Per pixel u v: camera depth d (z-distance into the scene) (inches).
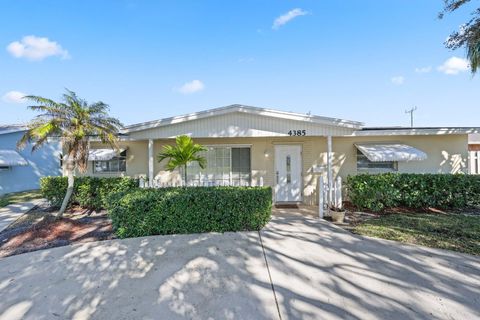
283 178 454.6
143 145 459.5
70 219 309.3
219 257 200.1
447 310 129.7
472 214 333.1
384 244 225.8
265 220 284.0
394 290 149.5
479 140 576.4
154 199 258.2
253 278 166.1
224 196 266.4
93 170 459.5
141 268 182.7
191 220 261.4
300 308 133.3
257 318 125.6
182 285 158.2
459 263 184.1
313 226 289.7
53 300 144.0
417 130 401.1
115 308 135.4
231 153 458.6
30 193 600.7
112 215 256.7
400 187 358.3
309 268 179.8
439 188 358.0
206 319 125.3
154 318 126.4
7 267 188.5
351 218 326.0
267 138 453.7
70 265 189.6
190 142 346.9
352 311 130.0
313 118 364.2
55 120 284.8
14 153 613.6
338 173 446.0
